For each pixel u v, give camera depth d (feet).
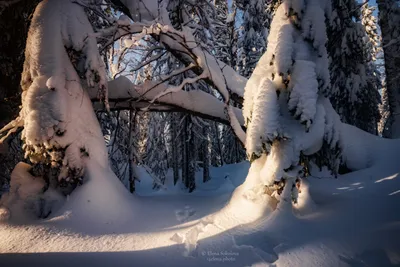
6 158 28.02
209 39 30.81
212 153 78.54
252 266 11.05
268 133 14.79
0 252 14.34
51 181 20.76
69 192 20.58
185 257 12.37
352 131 22.17
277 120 15.05
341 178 19.66
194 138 42.88
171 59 37.35
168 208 21.54
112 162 35.65
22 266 12.50
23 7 24.67
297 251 11.48
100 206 19.10
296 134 14.96
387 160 19.80
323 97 17.10
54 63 20.59
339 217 13.52
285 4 16.81
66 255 13.55
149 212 20.57
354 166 20.74
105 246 14.52
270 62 16.62
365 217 13.03
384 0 33.45
